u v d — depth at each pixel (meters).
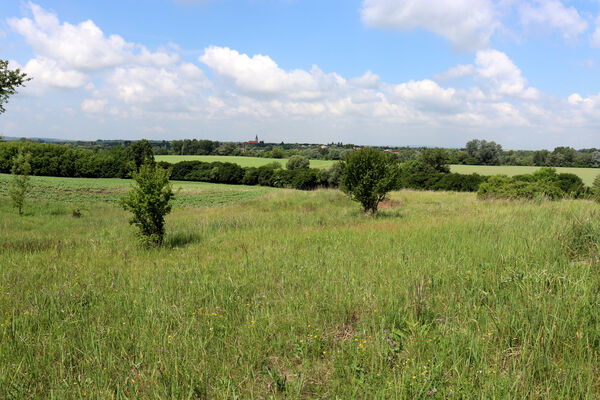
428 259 6.05
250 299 5.02
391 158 16.44
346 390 2.83
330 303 4.54
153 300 4.86
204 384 2.96
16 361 3.40
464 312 3.92
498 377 2.79
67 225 17.22
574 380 2.71
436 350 3.28
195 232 12.58
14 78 21.06
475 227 8.75
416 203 22.09
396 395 2.59
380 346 3.36
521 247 5.96
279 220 15.35
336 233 10.36
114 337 3.88
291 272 6.14
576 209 9.59
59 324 4.22
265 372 3.21
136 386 2.89
